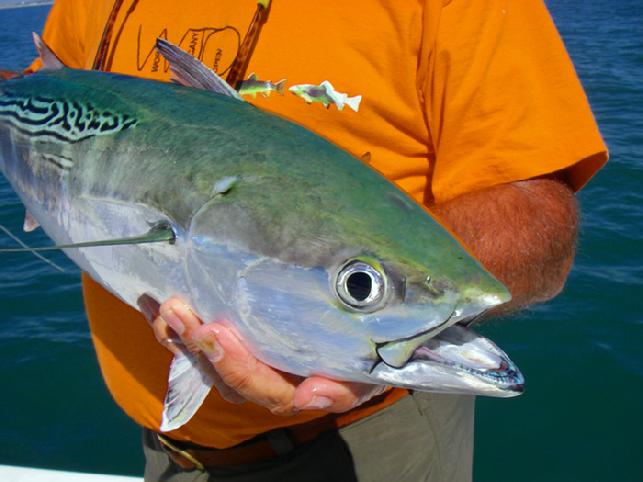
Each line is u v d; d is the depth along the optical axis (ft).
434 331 1.80
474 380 1.78
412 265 1.79
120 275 2.11
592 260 7.20
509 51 2.22
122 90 2.23
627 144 11.02
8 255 7.96
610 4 39.65
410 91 2.29
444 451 2.88
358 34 2.28
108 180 2.11
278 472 2.72
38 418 5.29
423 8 2.22
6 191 10.09
